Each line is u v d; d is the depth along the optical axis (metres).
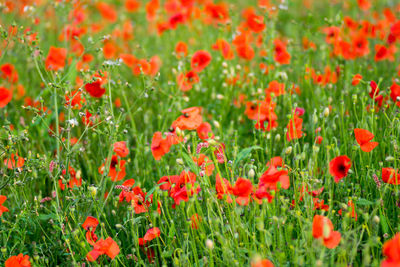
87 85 3.32
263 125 3.27
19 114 4.27
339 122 3.51
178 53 4.70
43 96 4.25
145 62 3.94
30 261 2.44
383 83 4.29
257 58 5.39
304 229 2.38
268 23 5.05
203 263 2.35
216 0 7.84
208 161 2.67
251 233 2.52
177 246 2.77
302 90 4.38
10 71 4.29
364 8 5.97
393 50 4.68
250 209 2.62
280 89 3.58
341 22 4.54
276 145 3.70
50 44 5.73
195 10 6.00
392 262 1.87
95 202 2.66
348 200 2.68
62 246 2.73
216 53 5.44
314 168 2.81
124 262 2.69
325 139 3.08
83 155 3.59
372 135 2.53
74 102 3.23
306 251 2.25
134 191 2.71
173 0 6.15
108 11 6.31
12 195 2.99
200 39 6.08
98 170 3.46
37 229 2.91
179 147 3.15
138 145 3.45
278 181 2.34
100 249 2.37
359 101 3.88
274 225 2.39
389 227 2.68
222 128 4.02
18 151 3.56
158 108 4.43
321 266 1.99
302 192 2.63
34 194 3.14
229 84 4.42
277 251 2.21
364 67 4.71
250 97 4.50
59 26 5.71
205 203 2.81
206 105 4.68
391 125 2.96
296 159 2.58
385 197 2.80
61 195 3.02
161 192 2.57
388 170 2.53
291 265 2.38
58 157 2.97
